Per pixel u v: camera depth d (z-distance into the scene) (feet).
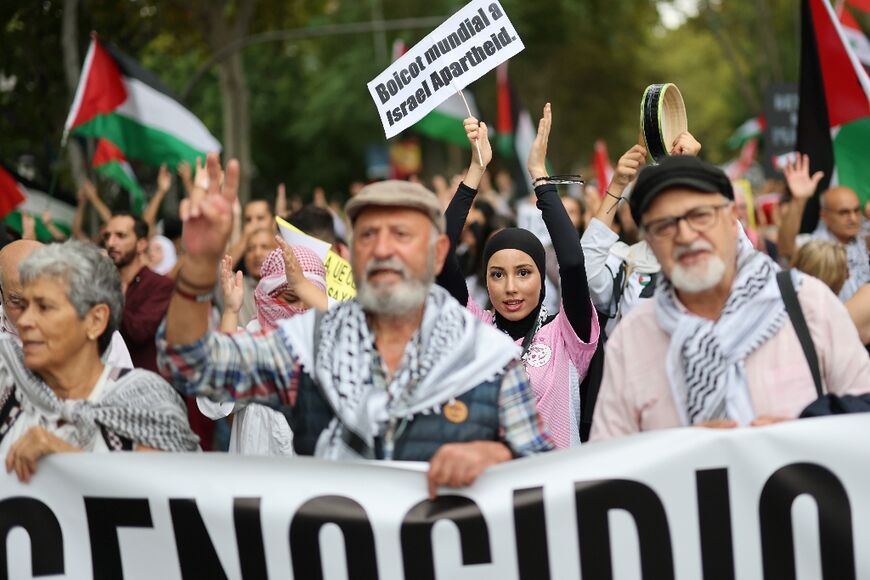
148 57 70.03
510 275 16.34
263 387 11.70
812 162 28.30
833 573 11.78
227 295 17.46
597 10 117.91
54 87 43.60
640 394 12.13
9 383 12.76
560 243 15.70
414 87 18.63
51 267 12.09
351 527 12.00
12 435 12.66
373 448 11.55
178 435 12.54
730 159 152.97
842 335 11.80
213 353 11.41
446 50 18.48
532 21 116.88
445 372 11.35
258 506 12.14
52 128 44.06
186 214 10.93
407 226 11.22
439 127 53.11
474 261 32.55
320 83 121.08
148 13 48.83
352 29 57.16
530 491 11.93
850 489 11.68
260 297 16.97
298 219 23.79
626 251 18.79
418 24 57.82
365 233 11.30
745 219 35.29
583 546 11.93
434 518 11.94
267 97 119.14
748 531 11.84
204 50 68.23
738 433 11.73
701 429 11.82
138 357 22.99
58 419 12.57
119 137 33.86
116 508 12.34
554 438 15.76
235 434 16.80
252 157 123.13
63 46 40.16
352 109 117.60
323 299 15.83
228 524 12.19
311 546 12.07
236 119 62.80
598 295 17.65
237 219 33.53
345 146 126.11
